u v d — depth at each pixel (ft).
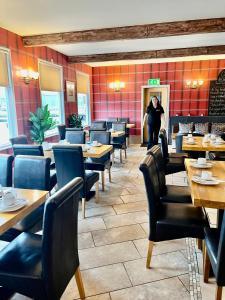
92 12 11.64
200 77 24.75
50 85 18.51
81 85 24.57
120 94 27.17
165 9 11.39
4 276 4.33
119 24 13.42
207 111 25.29
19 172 7.19
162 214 6.55
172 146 24.29
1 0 10.13
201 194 5.52
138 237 8.11
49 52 18.20
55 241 4.09
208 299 5.51
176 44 18.07
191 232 6.09
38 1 10.29
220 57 22.98
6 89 14.12
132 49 19.39
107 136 14.66
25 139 13.17
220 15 12.18
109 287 5.91
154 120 19.20
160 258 7.00
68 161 9.19
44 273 4.09
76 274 5.37
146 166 6.11
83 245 7.66
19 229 6.10
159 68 25.57
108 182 13.96
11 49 14.03
